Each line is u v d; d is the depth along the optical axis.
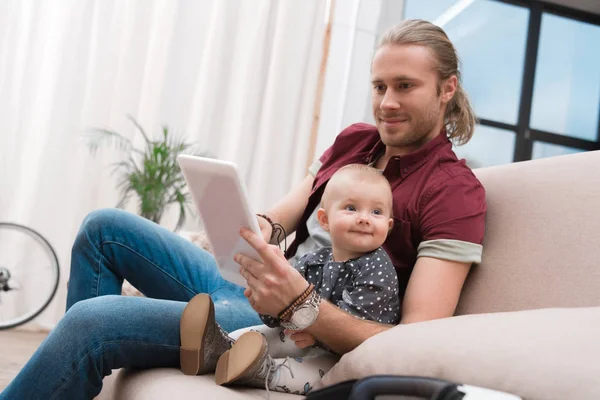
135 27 3.73
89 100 3.66
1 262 3.47
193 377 0.94
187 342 0.96
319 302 0.95
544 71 5.33
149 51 3.78
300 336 0.99
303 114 4.13
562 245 0.98
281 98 4.07
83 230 1.18
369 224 1.09
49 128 3.59
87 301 0.96
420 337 0.71
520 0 5.21
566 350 0.56
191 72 3.87
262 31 3.98
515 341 0.61
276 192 4.06
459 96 1.33
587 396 0.50
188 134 3.87
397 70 1.22
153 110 3.78
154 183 3.48
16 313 3.48
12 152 3.55
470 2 5.05
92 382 0.93
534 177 1.13
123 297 0.99
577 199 1.00
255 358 0.89
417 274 1.09
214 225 0.97
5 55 3.53
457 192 1.14
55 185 3.60
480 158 5.16
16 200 3.56
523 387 0.55
